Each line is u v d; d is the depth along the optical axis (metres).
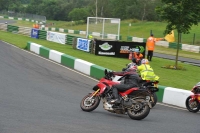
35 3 108.12
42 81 16.59
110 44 29.50
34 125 8.67
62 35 37.72
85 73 20.27
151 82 12.16
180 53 41.66
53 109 10.93
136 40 51.69
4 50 27.00
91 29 39.06
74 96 13.75
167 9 24.62
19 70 19.09
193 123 10.62
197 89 12.68
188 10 24.48
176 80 20.72
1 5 112.19
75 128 8.64
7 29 47.75
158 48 46.12
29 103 11.59
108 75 10.97
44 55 26.05
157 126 9.62
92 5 90.50
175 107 13.76
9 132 7.89
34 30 42.41
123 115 10.96
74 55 27.88
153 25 70.25
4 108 10.46
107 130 8.68
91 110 10.93
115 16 84.50
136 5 82.44
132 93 10.36
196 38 55.66
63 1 105.06
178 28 24.83
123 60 27.72
